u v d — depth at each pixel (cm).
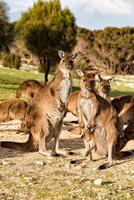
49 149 1221
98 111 1038
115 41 8775
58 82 1158
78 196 785
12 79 4547
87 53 8194
